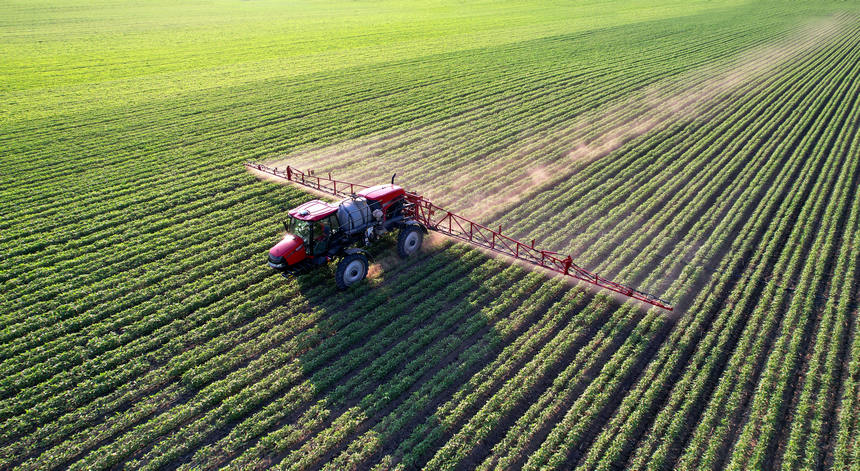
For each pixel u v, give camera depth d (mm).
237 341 13930
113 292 16000
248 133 30438
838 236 18344
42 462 10555
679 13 76125
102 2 101125
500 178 23984
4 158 26781
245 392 12141
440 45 56781
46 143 29000
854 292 15047
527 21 73250
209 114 34031
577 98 36688
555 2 93125
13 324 14789
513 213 20625
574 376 12445
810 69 44312
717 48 52688
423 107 35125
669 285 15891
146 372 13039
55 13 84125
